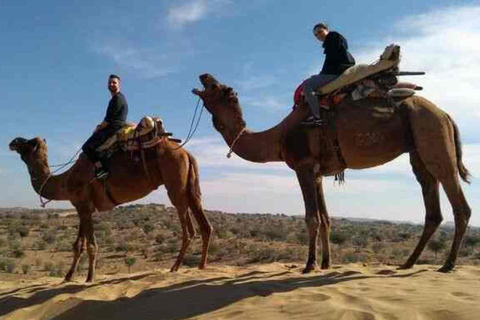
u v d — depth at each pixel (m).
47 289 10.74
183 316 7.73
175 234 77.69
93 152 11.96
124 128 12.08
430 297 6.97
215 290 8.80
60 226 94.06
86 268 49.22
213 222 113.31
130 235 78.38
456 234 9.07
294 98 10.17
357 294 7.43
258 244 62.94
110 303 9.22
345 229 108.00
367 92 9.33
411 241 74.75
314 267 9.76
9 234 80.12
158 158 11.91
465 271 9.14
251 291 8.38
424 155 9.09
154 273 11.88
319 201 10.59
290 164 10.05
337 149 9.50
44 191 12.76
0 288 12.09
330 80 9.70
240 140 10.62
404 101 9.33
